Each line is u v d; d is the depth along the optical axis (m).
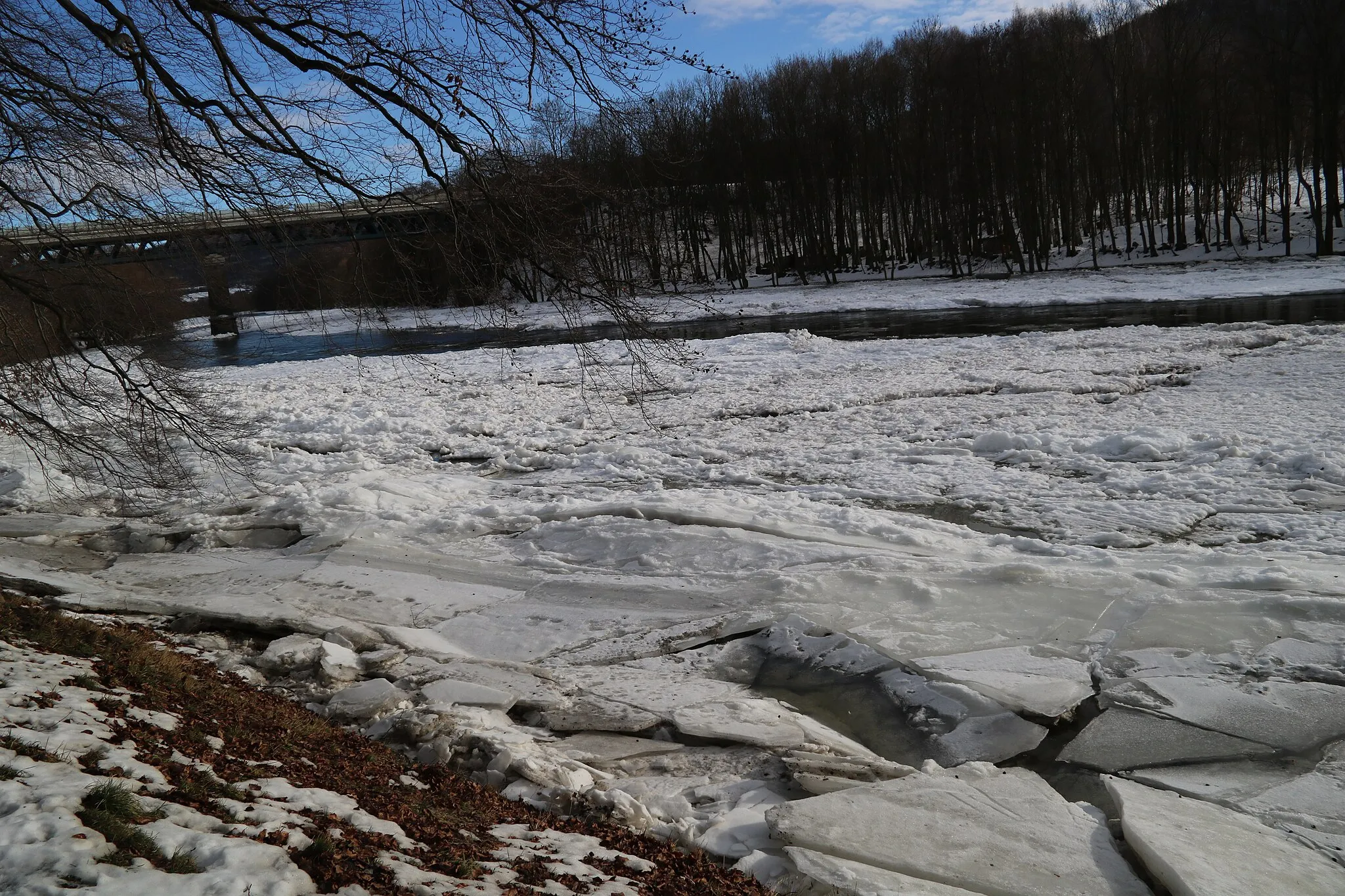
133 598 11.95
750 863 6.29
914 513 14.01
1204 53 55.31
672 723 8.58
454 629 11.12
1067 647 9.29
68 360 11.95
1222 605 9.69
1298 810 6.61
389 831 5.59
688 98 57.97
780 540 12.68
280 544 14.65
